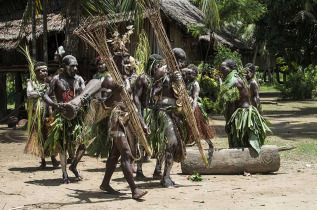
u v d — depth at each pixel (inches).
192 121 220.2
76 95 254.5
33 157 340.2
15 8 673.0
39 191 221.3
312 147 349.7
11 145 409.4
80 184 239.6
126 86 219.9
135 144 210.5
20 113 681.6
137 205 189.0
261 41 1107.3
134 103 217.9
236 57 732.7
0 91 714.8
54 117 247.6
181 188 223.6
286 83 1077.8
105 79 215.5
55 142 241.4
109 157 214.1
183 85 217.2
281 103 960.9
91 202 196.4
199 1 718.5
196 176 242.1
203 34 719.1
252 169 255.6
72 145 243.1
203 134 268.2
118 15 468.4
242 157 255.1
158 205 187.9
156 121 228.5
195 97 249.9
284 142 386.0
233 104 267.1
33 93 271.9
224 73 273.0
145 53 299.4
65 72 254.7
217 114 698.8
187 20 716.0
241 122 258.8
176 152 226.2
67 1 461.1
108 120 208.8
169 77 225.9
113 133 203.0
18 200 201.8
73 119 241.6
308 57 1240.8
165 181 228.2
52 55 676.7
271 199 194.9
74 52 474.9
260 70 1750.7
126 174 200.2
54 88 253.1
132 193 200.7
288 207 180.2
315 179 239.5
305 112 735.1
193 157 255.3
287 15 1035.9
